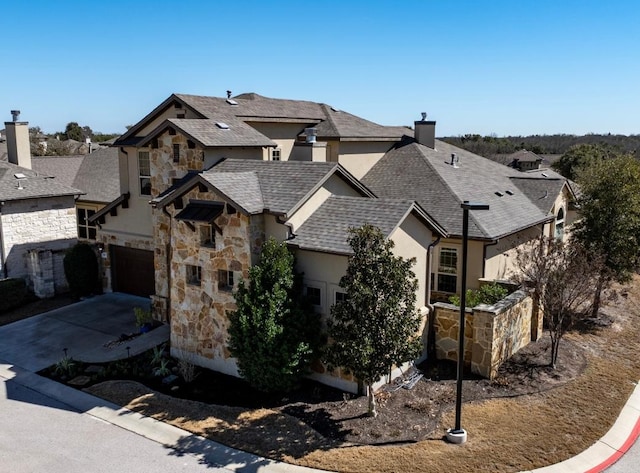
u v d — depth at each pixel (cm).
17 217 2516
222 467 1191
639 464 1219
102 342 1931
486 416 1397
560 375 1644
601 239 2131
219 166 1944
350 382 1512
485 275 2053
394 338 1285
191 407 1453
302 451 1241
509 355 1747
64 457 1233
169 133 2028
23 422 1393
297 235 1568
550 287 1719
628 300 2508
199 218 1583
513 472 1165
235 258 1584
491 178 2766
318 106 2903
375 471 1162
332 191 1766
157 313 2125
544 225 2558
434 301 2142
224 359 1656
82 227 2962
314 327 1512
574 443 1281
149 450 1259
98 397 1524
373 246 1293
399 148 2850
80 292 2469
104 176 3022
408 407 1436
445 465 1182
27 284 2545
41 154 6581
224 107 2320
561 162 5812
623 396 1526
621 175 2114
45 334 2020
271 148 2258
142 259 2428
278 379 1468
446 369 1675
